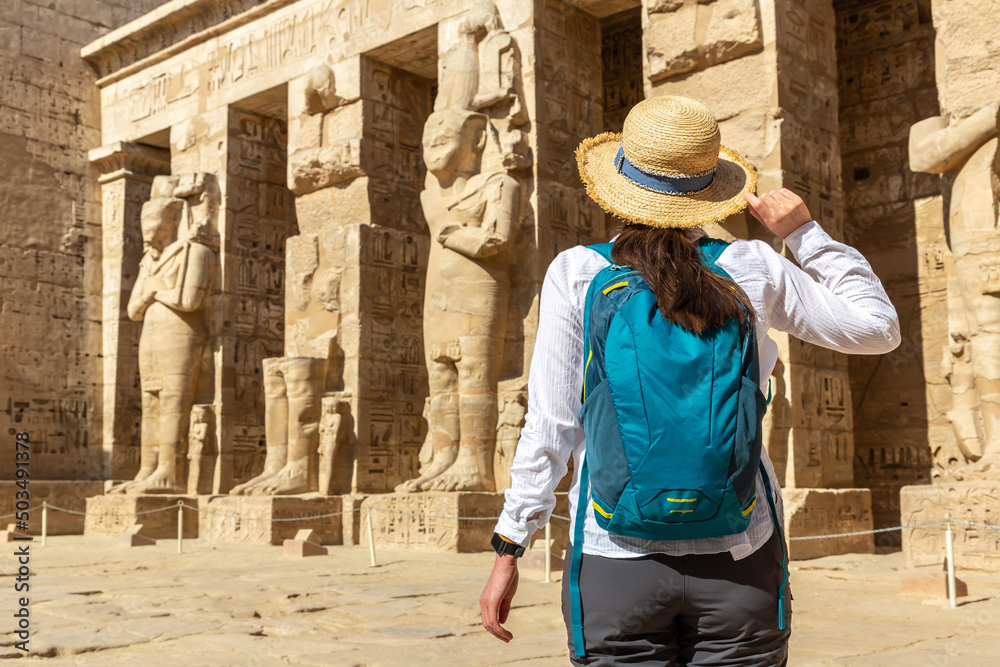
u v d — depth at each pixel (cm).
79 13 1952
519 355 1288
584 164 206
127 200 1902
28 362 1791
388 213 1498
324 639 578
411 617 671
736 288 181
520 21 1324
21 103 1841
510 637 192
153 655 526
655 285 176
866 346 194
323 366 1448
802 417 1057
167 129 1823
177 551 1259
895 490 1216
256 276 1708
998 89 980
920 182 1235
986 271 954
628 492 167
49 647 535
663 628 178
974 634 574
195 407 1630
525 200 1295
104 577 931
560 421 184
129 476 1853
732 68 1108
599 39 1418
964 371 1048
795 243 205
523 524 189
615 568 176
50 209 1861
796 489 1020
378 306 1452
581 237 1345
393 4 1462
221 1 1705
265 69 1644
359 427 1407
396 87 1541
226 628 614
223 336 1648
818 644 536
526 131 1300
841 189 1156
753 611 174
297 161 1542
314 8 1571
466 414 1273
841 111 1323
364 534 1313
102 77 1961
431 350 1320
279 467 1460
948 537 705
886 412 1234
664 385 167
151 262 1692
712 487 163
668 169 194
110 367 1870
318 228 1531
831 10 1188
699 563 173
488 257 1283
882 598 744
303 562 1090
